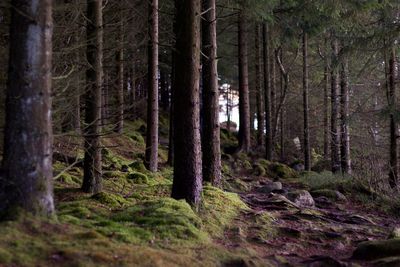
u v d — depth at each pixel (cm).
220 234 683
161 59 2469
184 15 733
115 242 502
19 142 475
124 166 1292
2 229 443
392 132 1376
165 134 2661
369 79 1880
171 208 675
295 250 686
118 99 1255
